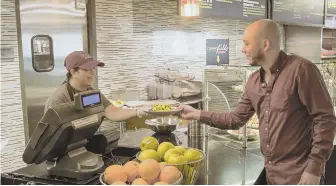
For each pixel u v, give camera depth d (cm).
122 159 185
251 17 432
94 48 366
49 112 148
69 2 344
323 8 560
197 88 416
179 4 353
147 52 417
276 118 178
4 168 302
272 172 182
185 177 147
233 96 248
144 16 409
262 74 186
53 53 333
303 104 173
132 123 348
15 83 304
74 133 151
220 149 223
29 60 315
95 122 161
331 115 168
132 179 136
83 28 360
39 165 172
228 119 207
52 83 336
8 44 297
